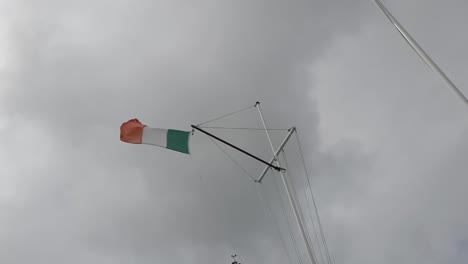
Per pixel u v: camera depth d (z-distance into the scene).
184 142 18.12
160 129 18.41
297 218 16.84
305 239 16.39
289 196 17.36
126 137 18.78
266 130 19.09
